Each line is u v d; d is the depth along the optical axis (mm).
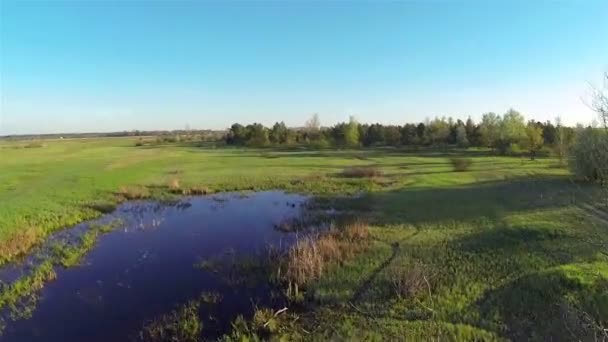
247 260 17906
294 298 13961
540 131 69000
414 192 33906
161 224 25922
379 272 15602
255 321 12352
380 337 11250
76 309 13727
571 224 20625
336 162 60531
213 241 21781
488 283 14141
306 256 16609
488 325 11578
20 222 23984
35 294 14930
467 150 80312
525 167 49750
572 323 10992
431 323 11836
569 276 13367
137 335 12062
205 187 39000
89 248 20500
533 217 22781
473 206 26750
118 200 33594
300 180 42875
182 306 13852
